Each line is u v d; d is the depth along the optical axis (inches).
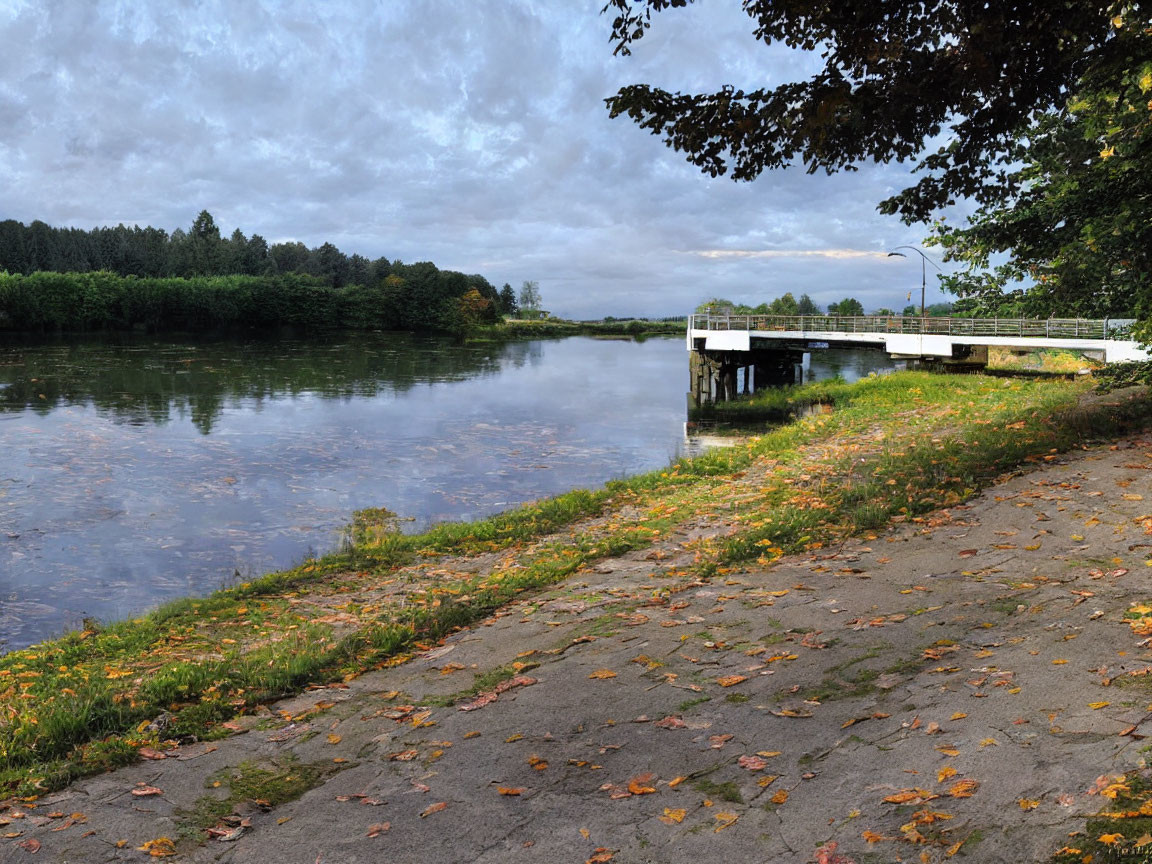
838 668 219.8
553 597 335.0
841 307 2950.3
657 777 173.8
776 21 384.2
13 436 1067.9
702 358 1568.7
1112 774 145.3
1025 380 1109.1
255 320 4375.0
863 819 147.5
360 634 300.2
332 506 717.9
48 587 512.4
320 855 156.5
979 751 163.0
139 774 199.5
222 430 1140.5
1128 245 603.2
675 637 260.5
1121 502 353.7
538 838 155.5
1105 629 216.7
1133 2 382.0
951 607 255.9
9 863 159.0
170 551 589.9
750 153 394.0
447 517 666.8
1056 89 420.8
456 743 200.2
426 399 1542.8
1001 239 623.5
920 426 716.7
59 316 3671.3
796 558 346.0
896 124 384.2
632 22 378.9
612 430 1158.3
